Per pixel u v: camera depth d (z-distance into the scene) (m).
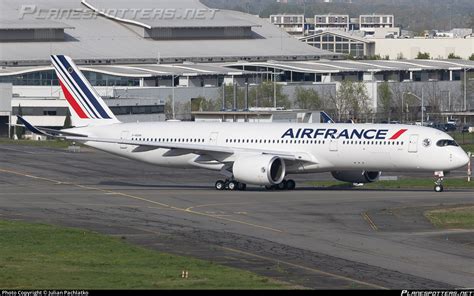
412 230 170.62
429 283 125.44
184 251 149.25
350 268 135.50
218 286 121.00
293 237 163.00
